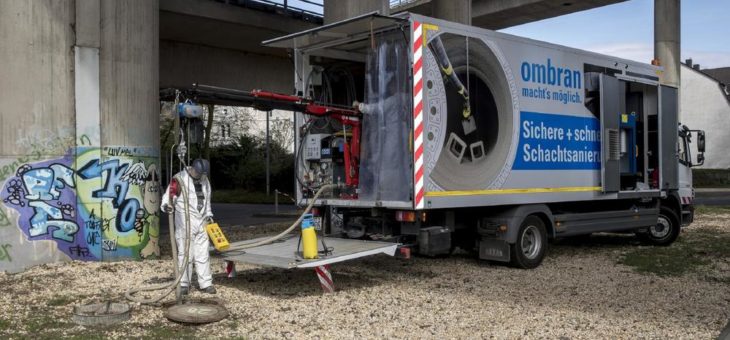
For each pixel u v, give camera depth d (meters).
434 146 8.09
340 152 9.06
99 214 9.55
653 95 11.86
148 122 10.12
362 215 9.02
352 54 9.63
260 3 19.86
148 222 10.03
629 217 11.30
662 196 11.84
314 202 8.38
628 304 7.19
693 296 7.64
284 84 25.02
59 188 9.23
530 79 9.45
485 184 8.73
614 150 10.83
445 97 8.23
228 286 8.00
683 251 11.37
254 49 23.23
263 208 25.72
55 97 9.21
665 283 8.44
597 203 11.34
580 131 10.34
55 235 9.20
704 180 44.16
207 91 7.46
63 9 9.26
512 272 9.23
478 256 10.02
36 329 5.93
